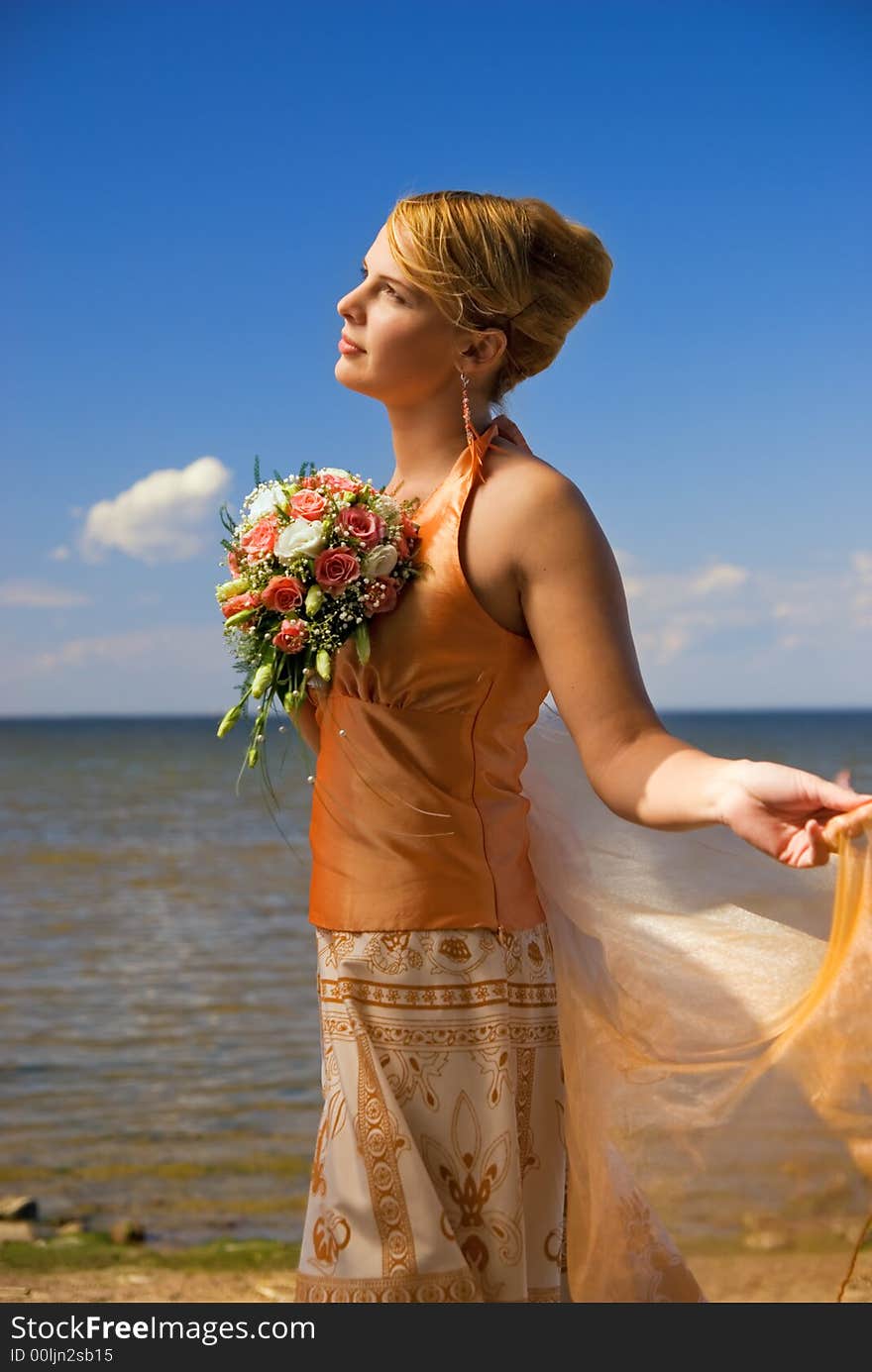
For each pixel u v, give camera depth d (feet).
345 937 6.88
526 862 7.23
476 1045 6.72
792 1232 6.86
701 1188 6.97
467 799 6.88
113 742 439.63
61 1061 33.53
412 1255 6.46
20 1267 16.71
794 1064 6.89
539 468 6.84
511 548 6.67
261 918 64.49
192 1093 29.86
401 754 6.85
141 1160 23.98
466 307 7.18
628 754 6.22
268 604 6.98
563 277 7.39
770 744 328.08
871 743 330.13
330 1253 6.63
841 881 6.70
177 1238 18.97
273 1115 27.63
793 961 7.27
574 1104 7.14
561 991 7.27
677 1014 7.24
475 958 6.77
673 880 7.39
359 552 6.88
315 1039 36.37
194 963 50.78
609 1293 7.00
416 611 6.82
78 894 75.51
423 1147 6.64
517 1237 6.61
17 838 115.24
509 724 7.03
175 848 106.01
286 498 7.22
